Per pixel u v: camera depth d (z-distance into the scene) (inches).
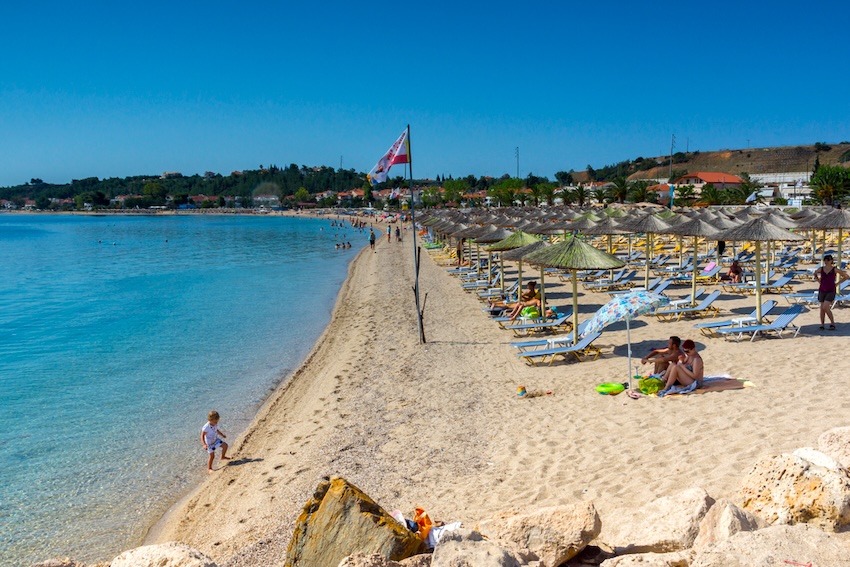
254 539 272.7
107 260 1811.0
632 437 322.7
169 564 170.2
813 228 700.0
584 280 910.4
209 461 366.9
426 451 349.7
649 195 2972.4
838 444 204.8
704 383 392.8
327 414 439.8
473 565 152.7
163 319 856.3
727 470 259.9
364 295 1005.8
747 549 142.7
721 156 5925.2
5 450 402.0
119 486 349.1
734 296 735.1
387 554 185.5
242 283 1234.6
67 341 724.7
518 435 353.7
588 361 495.5
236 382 545.3
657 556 158.6
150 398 505.4
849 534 163.5
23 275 1439.5
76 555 279.9
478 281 985.5
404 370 531.2
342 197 7106.3
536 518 189.6
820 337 493.0
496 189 3873.0
